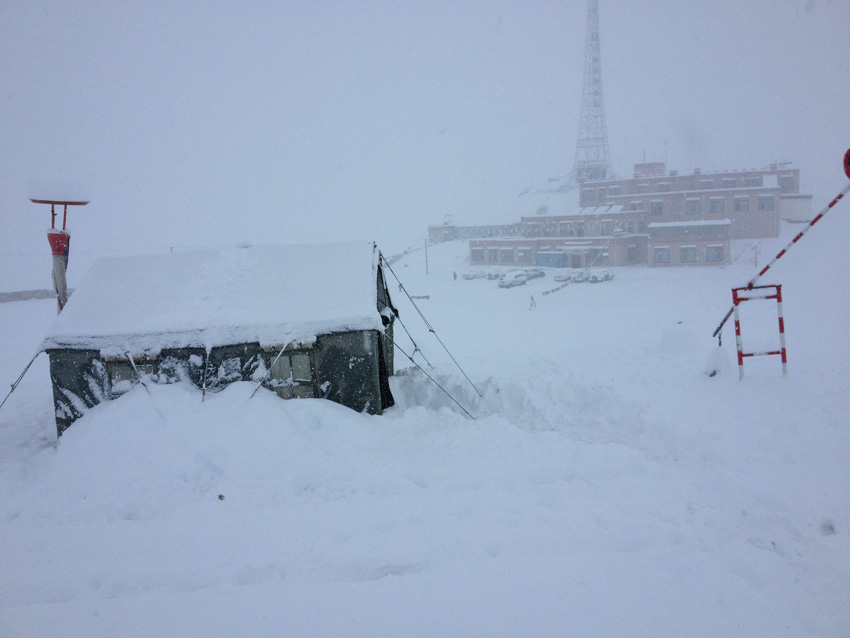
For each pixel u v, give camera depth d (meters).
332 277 9.50
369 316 8.80
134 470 7.02
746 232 68.94
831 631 3.62
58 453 7.75
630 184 77.50
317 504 5.89
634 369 10.49
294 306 9.11
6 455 8.73
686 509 5.36
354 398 8.95
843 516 5.04
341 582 4.32
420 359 13.09
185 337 8.84
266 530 5.31
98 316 9.21
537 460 6.73
